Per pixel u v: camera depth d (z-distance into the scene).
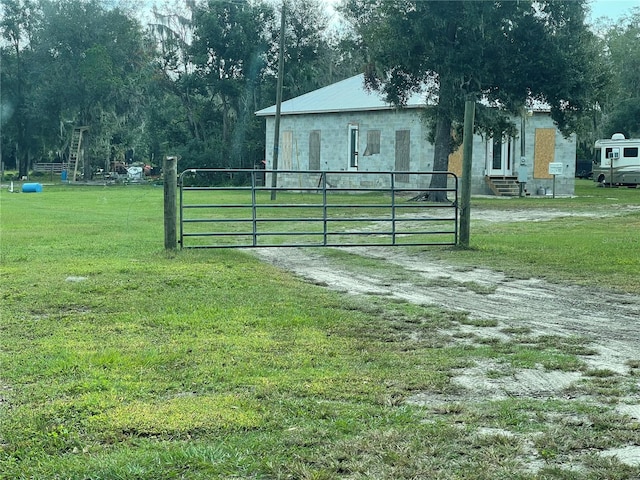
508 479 4.06
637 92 61.81
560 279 11.08
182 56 60.00
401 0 31.44
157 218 22.78
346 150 41.12
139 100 61.62
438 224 21.19
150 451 4.39
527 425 4.91
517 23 30.33
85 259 12.76
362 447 4.46
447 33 30.95
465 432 4.73
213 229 19.14
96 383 5.66
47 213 25.08
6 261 12.48
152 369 6.09
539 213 25.42
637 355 6.81
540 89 31.22
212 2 55.81
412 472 4.12
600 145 48.94
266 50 57.19
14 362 6.28
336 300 9.35
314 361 6.41
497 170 39.19
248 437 4.63
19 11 63.22
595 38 34.12
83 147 60.38
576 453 4.45
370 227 20.31
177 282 10.36
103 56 58.28
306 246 14.38
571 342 7.30
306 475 4.07
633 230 18.88
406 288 10.45
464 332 7.73
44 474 4.12
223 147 57.12
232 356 6.51
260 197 34.19
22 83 64.25
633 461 4.33
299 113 42.56
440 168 32.28
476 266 12.50
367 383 5.78
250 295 9.55
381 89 36.19
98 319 8.06
